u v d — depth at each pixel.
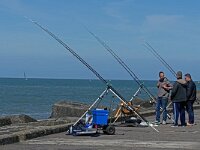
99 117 12.96
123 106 15.45
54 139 11.98
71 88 131.50
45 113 40.09
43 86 152.50
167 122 17.52
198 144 11.16
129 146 10.74
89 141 11.59
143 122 15.70
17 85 160.88
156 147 10.62
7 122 18.45
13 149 10.20
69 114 23.19
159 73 16.78
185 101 15.99
